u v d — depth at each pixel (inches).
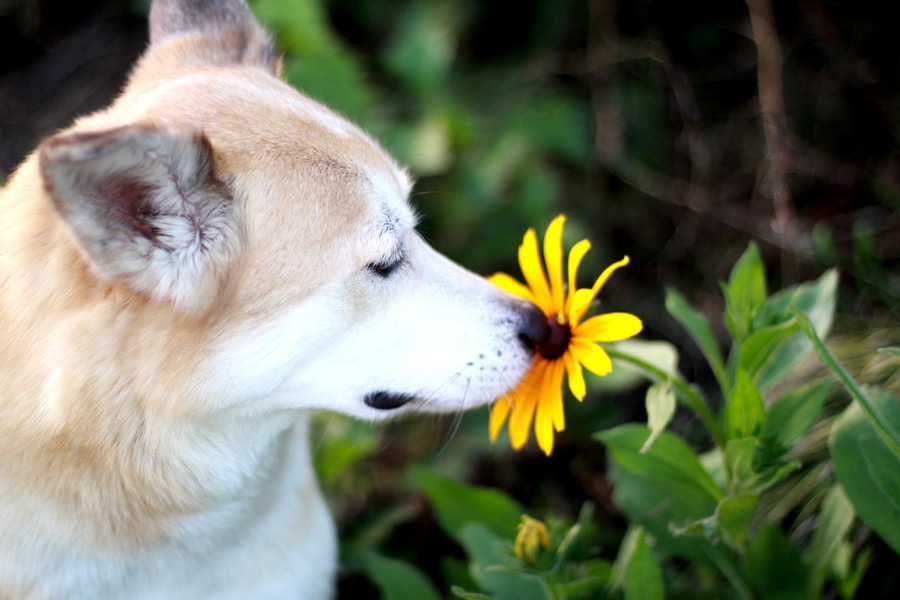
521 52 50.8
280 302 30.3
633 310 44.3
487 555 33.1
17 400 30.3
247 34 34.1
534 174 43.6
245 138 30.3
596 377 40.0
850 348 38.3
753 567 32.9
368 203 30.8
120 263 29.0
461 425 41.0
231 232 30.0
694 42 48.9
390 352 31.4
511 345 31.2
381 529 38.5
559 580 31.5
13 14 52.9
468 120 44.3
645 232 46.5
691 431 40.3
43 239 30.2
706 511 33.1
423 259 31.9
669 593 34.4
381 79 48.1
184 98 30.9
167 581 32.0
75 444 30.3
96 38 53.5
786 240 42.8
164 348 30.0
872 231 42.7
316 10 43.9
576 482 40.9
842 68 45.8
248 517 32.5
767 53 44.5
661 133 48.5
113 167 28.1
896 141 44.4
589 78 48.5
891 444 28.8
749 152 46.6
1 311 30.6
